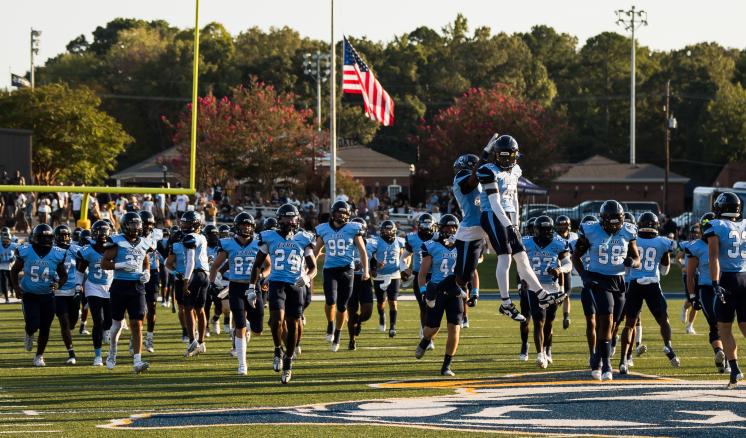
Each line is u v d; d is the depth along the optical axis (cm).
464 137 6334
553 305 1575
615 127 9344
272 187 5703
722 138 8538
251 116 5641
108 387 1325
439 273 1538
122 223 1471
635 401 1184
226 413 1113
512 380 1384
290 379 1395
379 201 5372
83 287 1650
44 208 4344
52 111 5972
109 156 6269
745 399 1195
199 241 1719
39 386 1338
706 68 9600
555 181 7556
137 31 10288
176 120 8825
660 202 7600
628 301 1510
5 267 2858
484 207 1162
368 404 1173
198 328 1755
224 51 9238
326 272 1762
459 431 998
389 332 2044
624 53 10019
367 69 3650
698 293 1444
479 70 10019
